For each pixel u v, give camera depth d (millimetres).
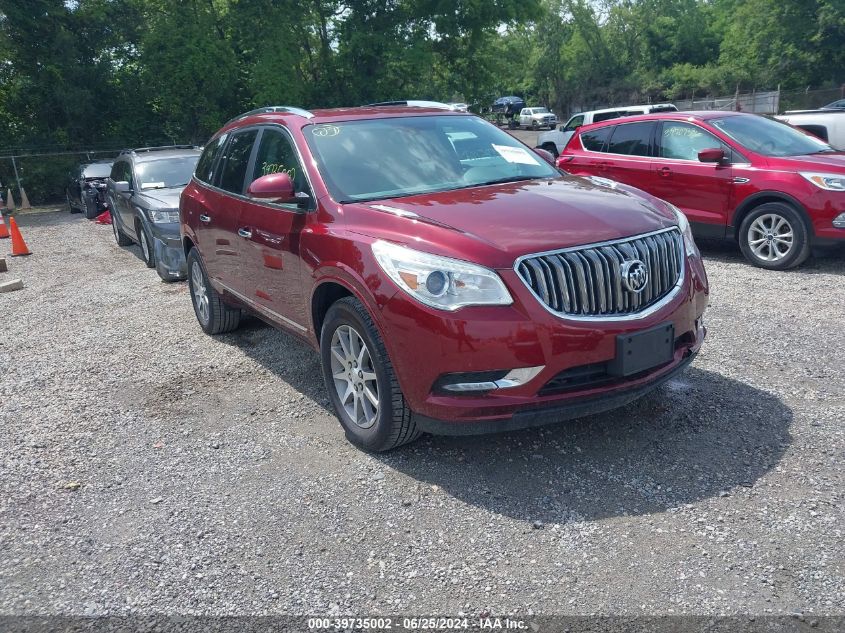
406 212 3910
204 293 6578
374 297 3684
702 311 4090
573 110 76562
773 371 4898
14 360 6387
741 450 3836
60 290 9375
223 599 2916
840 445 3811
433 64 34250
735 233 8367
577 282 3492
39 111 26922
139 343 6633
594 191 4332
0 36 24500
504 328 3363
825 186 7480
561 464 3818
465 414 3479
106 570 3160
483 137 5195
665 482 3570
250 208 5098
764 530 3119
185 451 4293
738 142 8391
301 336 4723
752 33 52344
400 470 3873
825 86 48156
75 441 4539
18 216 21203
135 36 28266
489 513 3402
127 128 28891
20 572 3182
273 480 3867
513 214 3807
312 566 3092
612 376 3561
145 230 10062
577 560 3008
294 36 30938
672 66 71188
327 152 4637
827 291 6883
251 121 5676
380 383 3795
